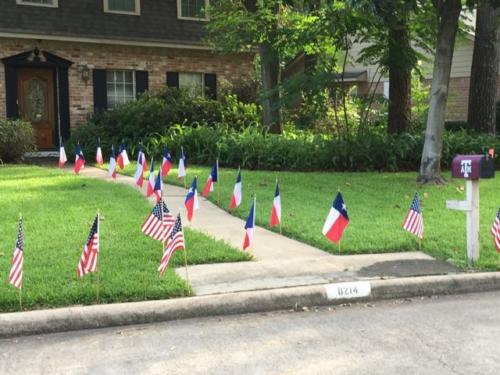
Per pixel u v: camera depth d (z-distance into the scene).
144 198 10.03
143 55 19.89
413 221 6.80
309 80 14.04
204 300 5.30
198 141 15.45
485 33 16.59
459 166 6.59
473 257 6.59
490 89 16.86
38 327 4.84
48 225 7.94
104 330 4.96
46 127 18.72
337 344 4.65
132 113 17.03
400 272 6.23
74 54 18.73
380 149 14.03
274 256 6.83
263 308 5.42
